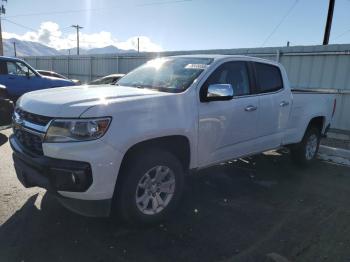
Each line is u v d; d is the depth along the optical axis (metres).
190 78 4.00
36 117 3.23
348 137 9.55
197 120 3.82
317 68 11.11
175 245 3.26
